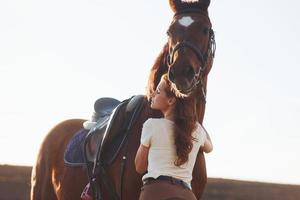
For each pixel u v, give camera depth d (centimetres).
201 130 870
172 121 844
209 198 1938
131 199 945
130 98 1001
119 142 970
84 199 1013
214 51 983
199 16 973
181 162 828
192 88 923
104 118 1068
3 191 1816
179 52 934
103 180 980
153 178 831
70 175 1066
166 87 853
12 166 1825
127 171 946
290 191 1964
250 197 1941
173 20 973
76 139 1089
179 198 819
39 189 1165
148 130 841
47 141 1174
